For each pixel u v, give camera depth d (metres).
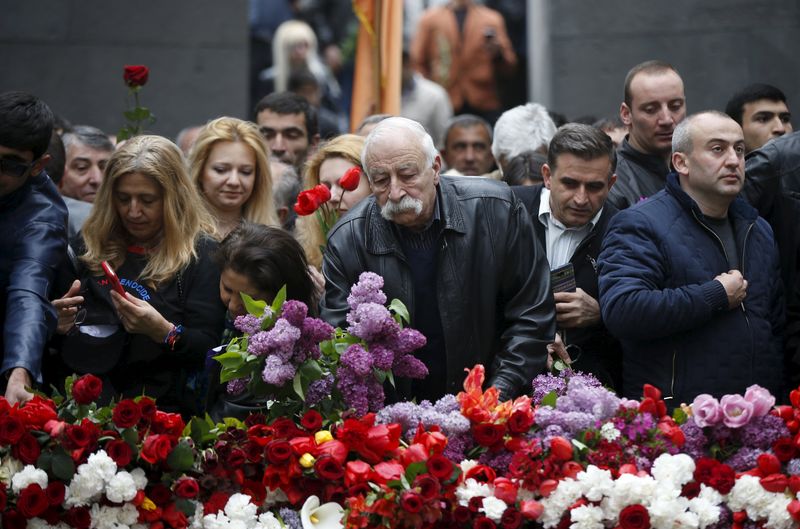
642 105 11.03
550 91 17.66
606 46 17.58
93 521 7.37
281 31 20.16
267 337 7.64
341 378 7.84
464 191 9.02
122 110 17.69
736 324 8.99
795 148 10.21
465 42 21.27
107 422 7.59
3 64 17.59
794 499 7.68
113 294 8.80
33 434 7.44
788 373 9.60
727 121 9.22
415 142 8.65
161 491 7.55
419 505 7.22
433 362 8.89
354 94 14.31
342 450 7.58
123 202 9.27
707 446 7.89
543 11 18.30
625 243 9.16
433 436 7.52
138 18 17.77
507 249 8.95
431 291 8.88
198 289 9.20
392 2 13.89
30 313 8.38
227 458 7.65
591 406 7.79
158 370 9.04
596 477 7.40
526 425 7.64
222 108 17.89
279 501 7.74
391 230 8.90
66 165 12.41
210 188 10.59
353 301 7.99
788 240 10.13
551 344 9.02
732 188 9.12
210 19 17.86
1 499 7.29
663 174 11.09
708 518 7.54
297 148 13.27
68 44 17.66
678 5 17.48
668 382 9.00
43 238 8.76
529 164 11.73
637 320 8.87
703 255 9.12
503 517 7.41
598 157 9.72
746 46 17.38
